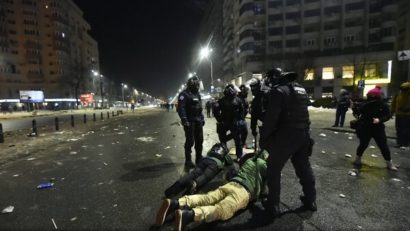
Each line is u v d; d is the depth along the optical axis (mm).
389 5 48312
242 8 58844
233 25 69125
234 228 3018
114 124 18484
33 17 90750
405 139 7066
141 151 7668
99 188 4449
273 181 3275
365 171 5008
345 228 2965
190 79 5668
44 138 11117
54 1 92938
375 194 3885
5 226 3193
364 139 5258
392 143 7633
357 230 2920
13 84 86625
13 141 10344
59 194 4211
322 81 54219
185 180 3848
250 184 3373
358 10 51094
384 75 49094
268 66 55094
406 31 46219
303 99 3246
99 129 14859
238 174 3543
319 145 7574
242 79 59625
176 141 9500
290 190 4137
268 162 3340
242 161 4168
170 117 26562
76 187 4531
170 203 2898
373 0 49812
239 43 62594
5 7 85562
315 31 55062
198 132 5770
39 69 92312
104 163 6254
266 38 57031
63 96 94250
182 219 2688
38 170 5734
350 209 3426
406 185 4234
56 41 93750
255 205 3602
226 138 5969
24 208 3701
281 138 3188
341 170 5094
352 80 51812
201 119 5789
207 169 4043
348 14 51719
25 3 88875
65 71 96875
